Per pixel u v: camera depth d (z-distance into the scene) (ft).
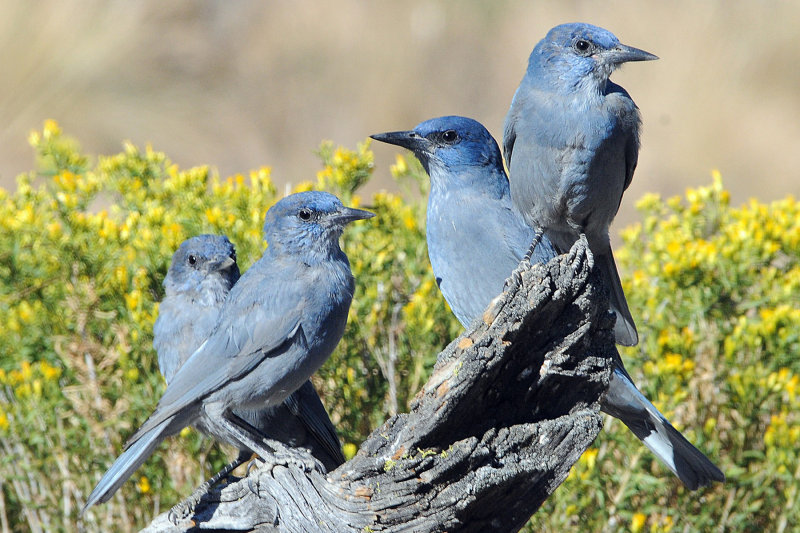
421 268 41.93
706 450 37.42
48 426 38.32
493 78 101.81
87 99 90.33
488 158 34.86
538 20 105.50
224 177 90.84
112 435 38.60
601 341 27.58
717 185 46.11
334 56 102.83
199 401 31.94
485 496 25.84
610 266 34.09
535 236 33.32
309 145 94.79
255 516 27.07
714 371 40.06
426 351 39.68
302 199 32.63
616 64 32.37
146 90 93.40
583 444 26.53
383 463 25.90
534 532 36.68
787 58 99.50
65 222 41.86
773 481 38.91
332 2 106.22
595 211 32.73
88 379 38.17
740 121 94.07
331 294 32.35
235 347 31.65
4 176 82.69
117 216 45.98
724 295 41.34
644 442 33.22
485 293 34.68
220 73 98.63
